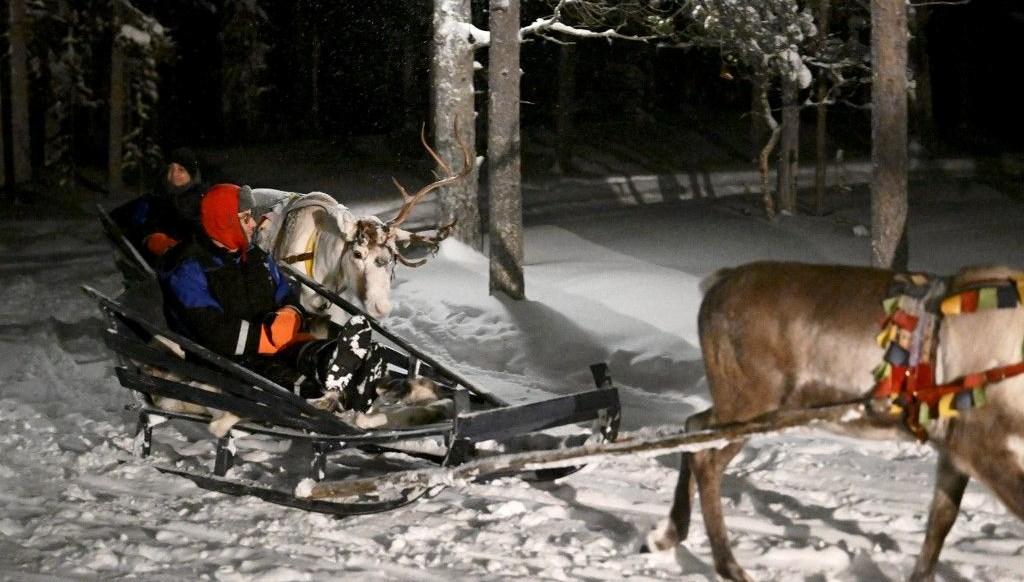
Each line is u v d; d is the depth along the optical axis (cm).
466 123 1592
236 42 3322
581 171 3200
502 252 1309
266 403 673
